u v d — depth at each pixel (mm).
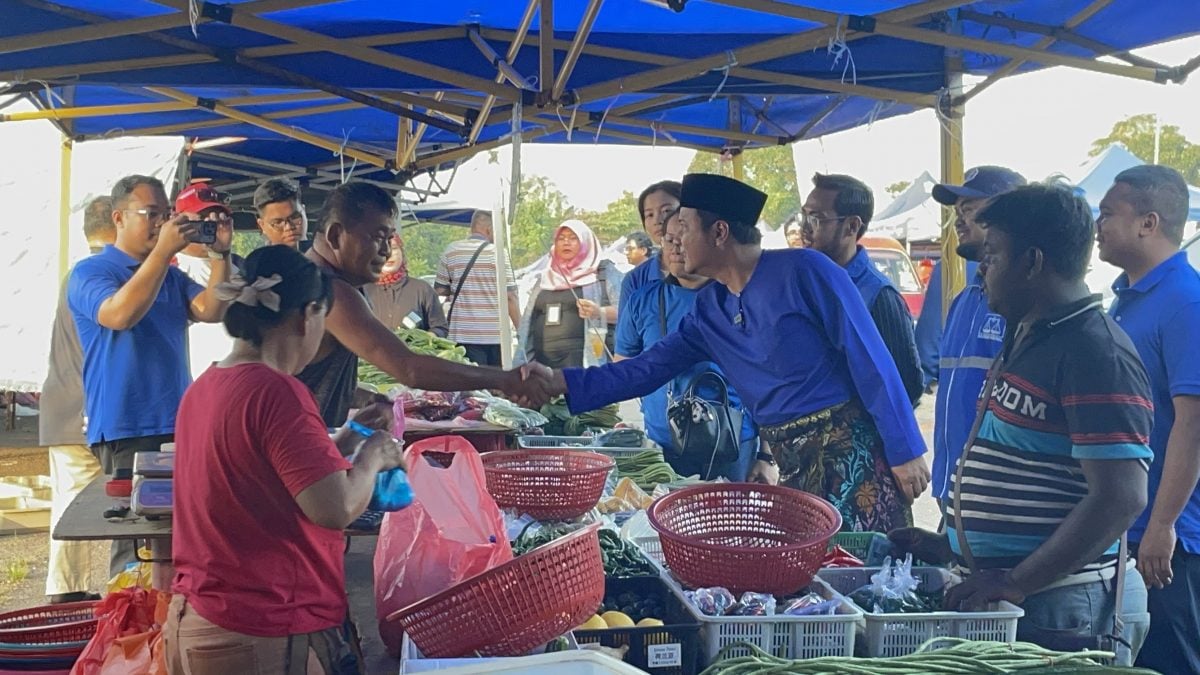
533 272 14406
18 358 9352
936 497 3176
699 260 3227
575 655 1785
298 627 2016
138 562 3424
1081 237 2162
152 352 4137
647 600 2396
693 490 2656
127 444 4121
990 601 2162
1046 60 3738
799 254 3154
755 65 4156
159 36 3621
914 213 18828
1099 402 2074
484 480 2338
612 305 7215
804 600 2205
